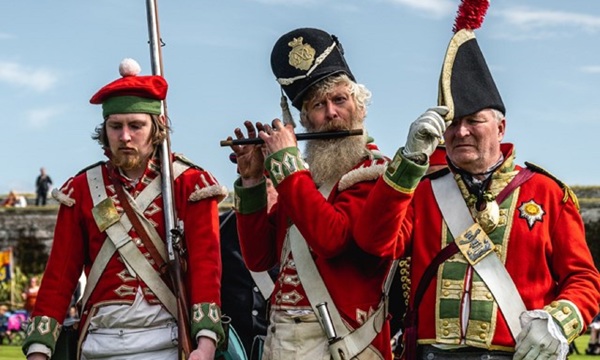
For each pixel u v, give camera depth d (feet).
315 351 20.57
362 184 20.68
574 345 83.41
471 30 21.01
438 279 20.57
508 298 20.22
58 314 21.66
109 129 21.44
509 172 20.85
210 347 21.01
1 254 152.35
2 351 80.84
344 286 20.61
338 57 21.29
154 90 21.47
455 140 20.68
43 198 176.14
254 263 22.44
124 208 21.57
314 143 21.12
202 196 21.66
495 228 20.54
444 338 20.34
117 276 21.43
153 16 22.67
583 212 154.30
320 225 20.12
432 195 21.01
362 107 21.21
